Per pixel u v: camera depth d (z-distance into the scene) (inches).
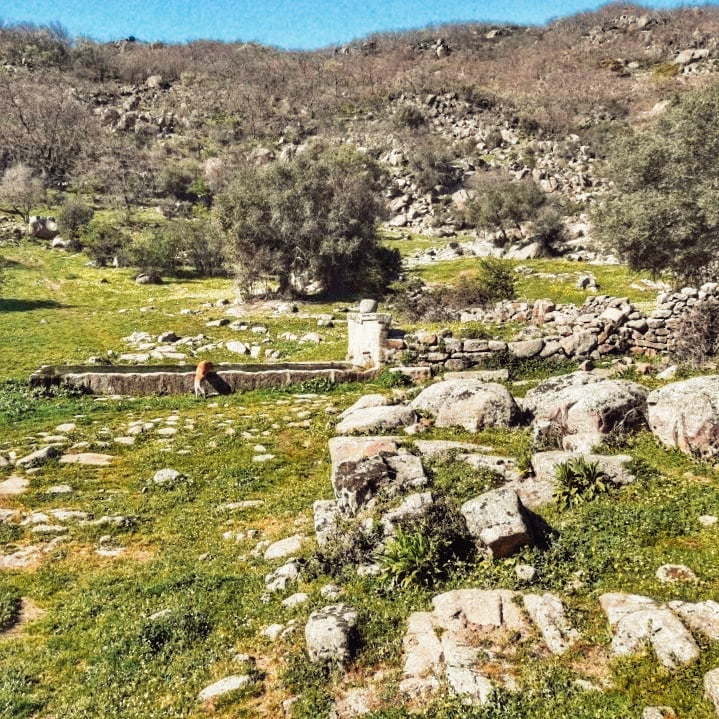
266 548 462.3
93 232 2812.5
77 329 1565.0
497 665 283.3
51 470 645.3
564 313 1156.5
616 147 1284.4
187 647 346.0
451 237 3587.6
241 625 358.6
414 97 6510.8
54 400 916.6
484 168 4862.2
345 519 442.9
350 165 2898.6
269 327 1573.6
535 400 637.3
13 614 404.5
